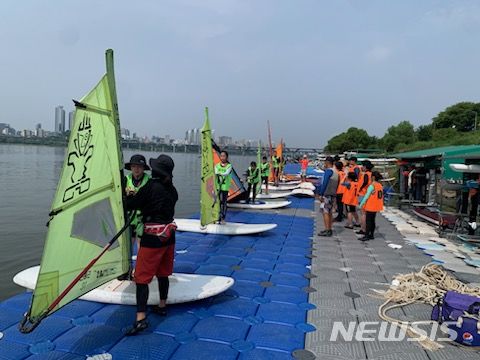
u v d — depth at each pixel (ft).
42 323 14.42
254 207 45.78
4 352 12.45
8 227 42.24
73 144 13.07
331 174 31.40
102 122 14.33
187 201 67.92
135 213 15.31
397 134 280.92
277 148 81.30
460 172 33.17
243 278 20.58
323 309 16.80
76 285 13.09
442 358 13.01
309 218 41.19
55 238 12.46
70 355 12.43
